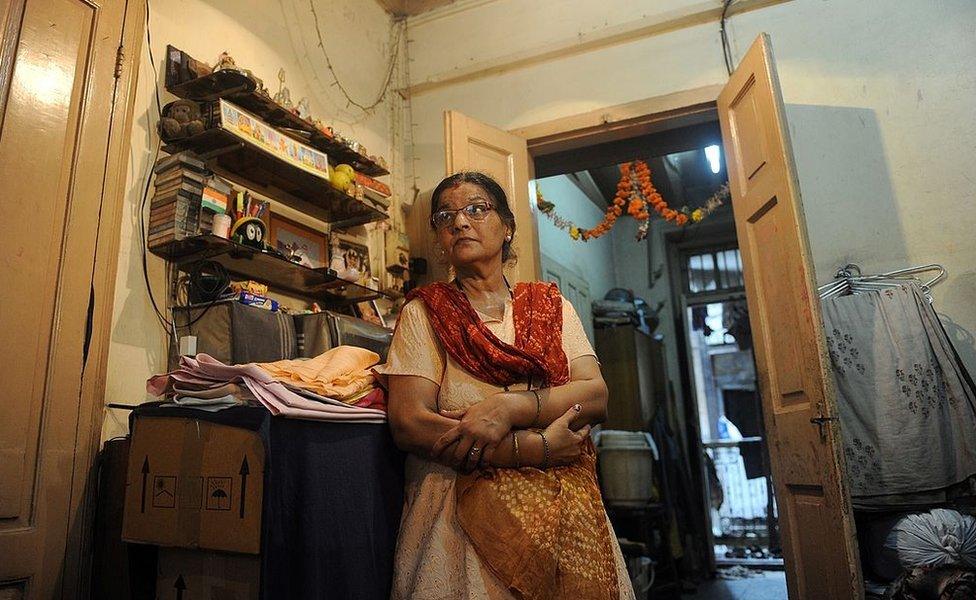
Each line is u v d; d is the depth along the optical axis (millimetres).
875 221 2754
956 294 2586
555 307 1360
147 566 1262
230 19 2457
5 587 1458
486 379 1228
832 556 2119
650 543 4645
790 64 2998
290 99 2752
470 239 1345
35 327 1607
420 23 3746
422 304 1309
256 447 1100
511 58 3480
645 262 6516
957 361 2387
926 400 2367
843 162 2846
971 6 2799
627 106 3199
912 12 2875
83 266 1742
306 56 2906
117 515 1614
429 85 3641
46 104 1715
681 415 6039
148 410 1255
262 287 2129
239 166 2271
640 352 5477
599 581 1114
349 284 2500
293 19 2846
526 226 3184
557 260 4988
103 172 1836
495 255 1396
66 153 1749
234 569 1100
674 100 3119
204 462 1156
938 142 2734
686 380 6133
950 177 2688
